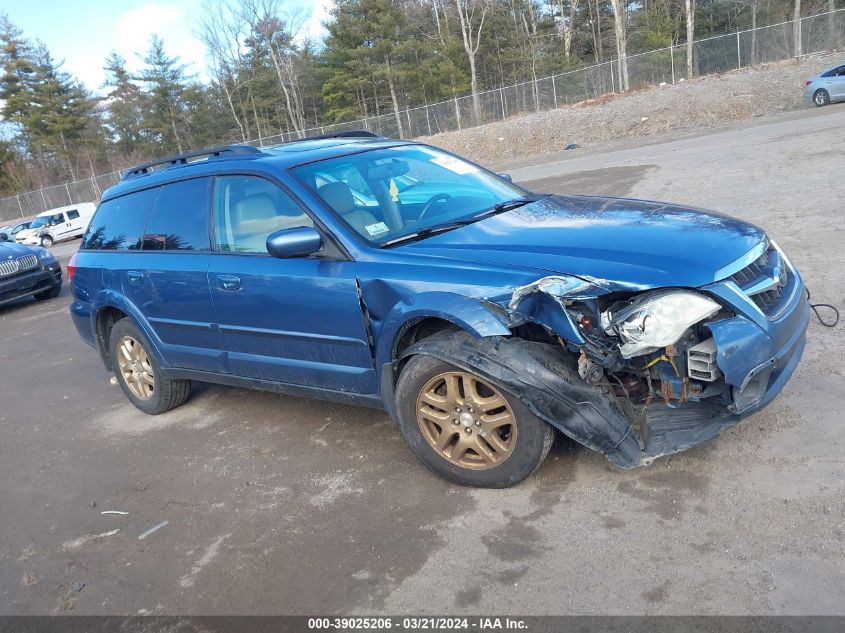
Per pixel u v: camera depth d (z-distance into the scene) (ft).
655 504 10.02
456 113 125.59
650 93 95.45
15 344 29.68
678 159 47.75
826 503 9.34
